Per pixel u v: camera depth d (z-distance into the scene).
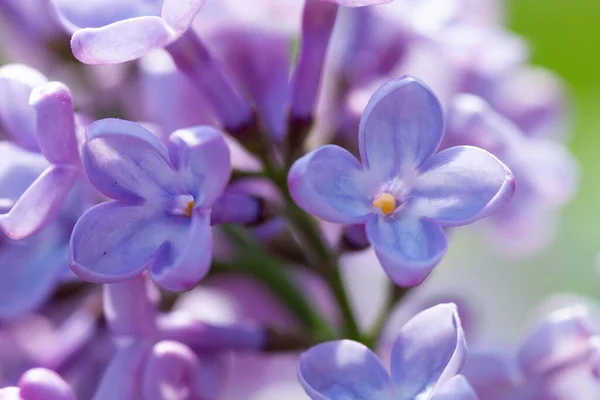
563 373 0.21
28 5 0.22
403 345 0.19
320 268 0.21
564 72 0.31
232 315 0.23
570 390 0.21
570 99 0.29
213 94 0.21
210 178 0.19
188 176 0.19
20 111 0.20
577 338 0.20
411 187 0.19
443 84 0.22
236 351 0.21
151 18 0.19
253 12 0.21
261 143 0.21
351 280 0.25
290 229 0.21
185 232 0.19
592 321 0.21
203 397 0.21
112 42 0.19
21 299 0.21
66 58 0.22
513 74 0.24
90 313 0.21
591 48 0.30
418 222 0.19
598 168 0.30
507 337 0.28
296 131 0.21
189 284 0.19
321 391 0.19
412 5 0.23
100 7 0.20
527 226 0.24
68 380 0.21
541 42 0.31
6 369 0.21
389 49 0.22
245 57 0.21
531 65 0.31
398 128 0.19
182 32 0.19
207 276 0.22
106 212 0.19
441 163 0.19
